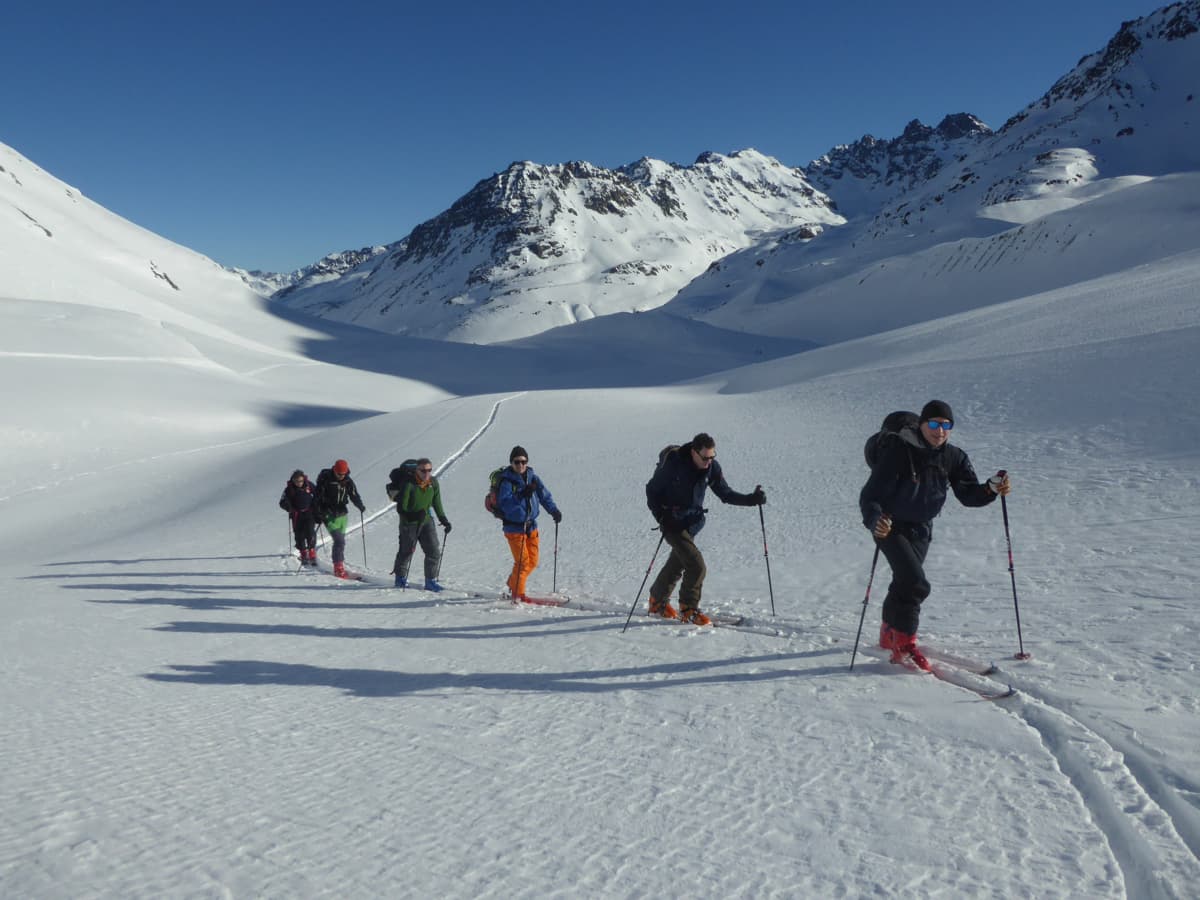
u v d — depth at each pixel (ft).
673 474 24.91
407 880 9.86
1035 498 36.45
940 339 120.16
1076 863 9.95
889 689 16.93
